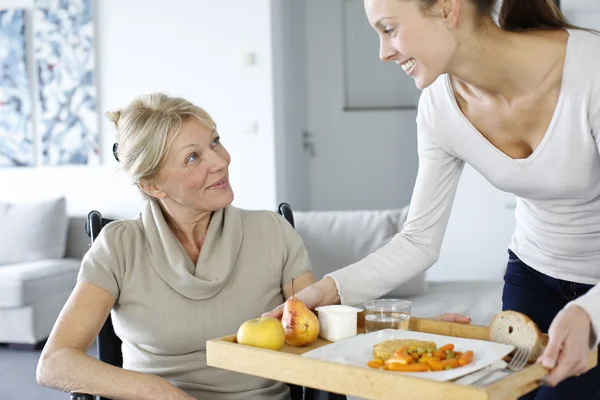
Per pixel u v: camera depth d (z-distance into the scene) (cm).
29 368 379
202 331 158
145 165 154
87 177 543
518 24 130
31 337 412
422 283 316
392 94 645
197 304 159
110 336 175
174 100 158
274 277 167
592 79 124
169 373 159
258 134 508
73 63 539
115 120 162
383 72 644
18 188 559
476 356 111
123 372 142
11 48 547
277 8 527
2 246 470
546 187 140
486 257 456
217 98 515
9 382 356
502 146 140
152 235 161
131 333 159
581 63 125
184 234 165
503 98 134
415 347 111
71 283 450
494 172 144
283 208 194
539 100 131
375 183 654
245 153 512
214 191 158
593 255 147
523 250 159
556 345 102
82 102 539
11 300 409
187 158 154
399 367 105
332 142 656
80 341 149
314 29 650
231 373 159
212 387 159
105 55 537
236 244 164
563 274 151
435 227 154
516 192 147
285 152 558
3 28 548
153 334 158
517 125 135
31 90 551
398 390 100
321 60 650
